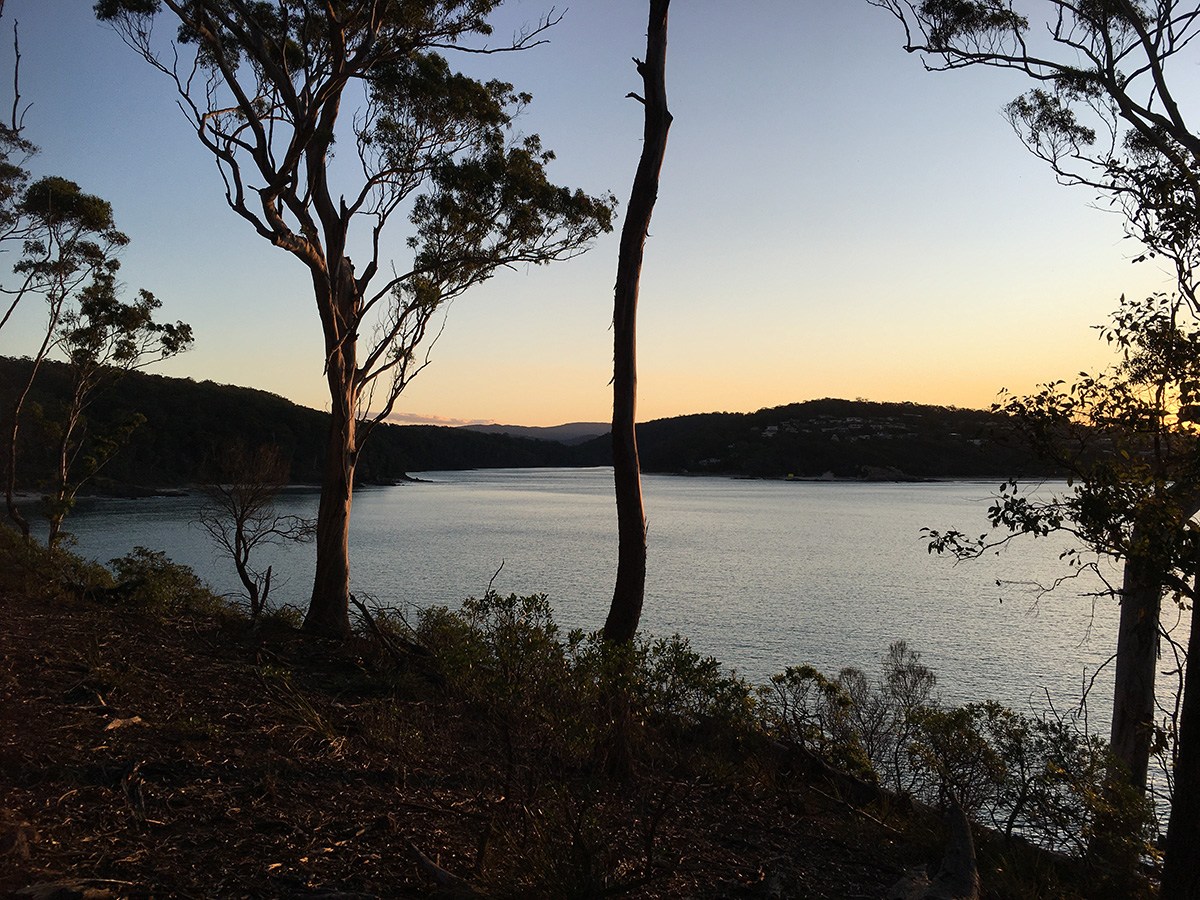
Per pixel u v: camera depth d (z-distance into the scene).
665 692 4.66
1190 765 5.60
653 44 8.20
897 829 7.03
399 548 51.78
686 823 5.89
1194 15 10.97
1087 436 6.25
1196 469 5.78
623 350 8.02
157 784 4.72
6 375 31.62
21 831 3.60
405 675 9.09
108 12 11.55
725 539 64.88
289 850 4.18
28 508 53.06
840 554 54.91
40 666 6.84
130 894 3.37
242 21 13.44
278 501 69.88
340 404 12.53
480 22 13.01
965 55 12.47
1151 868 7.21
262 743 5.98
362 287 13.32
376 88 13.35
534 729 4.71
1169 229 6.48
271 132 12.91
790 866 5.62
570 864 4.00
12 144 12.09
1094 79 11.97
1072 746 7.12
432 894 3.81
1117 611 33.50
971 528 73.44
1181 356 5.77
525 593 32.69
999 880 6.01
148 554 12.75
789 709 9.41
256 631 10.90
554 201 13.91
